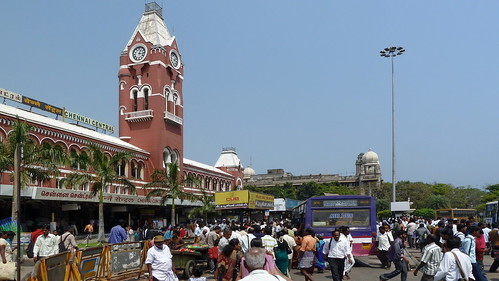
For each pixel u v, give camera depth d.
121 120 54.94
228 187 77.81
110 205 44.53
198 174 66.00
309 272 14.31
